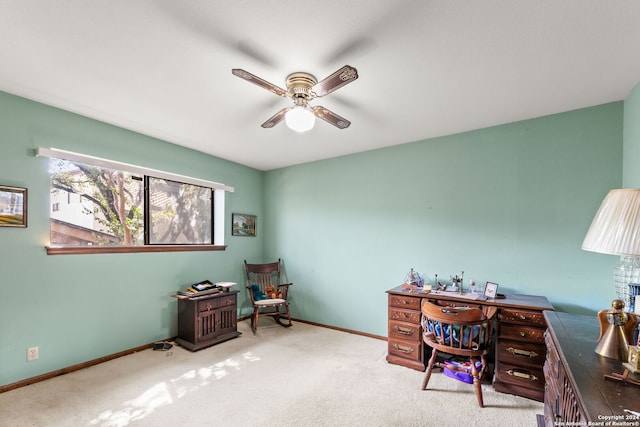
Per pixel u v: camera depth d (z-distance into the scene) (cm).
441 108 240
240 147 348
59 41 158
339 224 381
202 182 360
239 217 417
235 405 204
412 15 136
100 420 184
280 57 171
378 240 348
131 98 225
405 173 331
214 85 205
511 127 271
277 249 442
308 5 131
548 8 131
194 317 305
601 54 165
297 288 418
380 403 208
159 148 319
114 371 250
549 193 253
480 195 285
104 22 143
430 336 228
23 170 225
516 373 218
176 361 273
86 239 269
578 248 240
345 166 378
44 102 233
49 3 130
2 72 190
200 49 164
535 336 211
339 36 152
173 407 200
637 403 80
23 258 224
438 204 309
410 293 265
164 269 320
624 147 221
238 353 295
